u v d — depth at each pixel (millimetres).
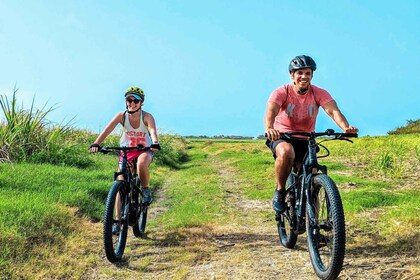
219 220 7016
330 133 4184
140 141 5707
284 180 4562
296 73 4520
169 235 6094
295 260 4715
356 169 11484
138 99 5496
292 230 4863
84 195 7523
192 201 8828
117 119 5598
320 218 4305
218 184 11086
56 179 8711
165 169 15203
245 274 4363
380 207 6613
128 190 5191
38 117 11734
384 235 5148
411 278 3895
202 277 4359
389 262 4328
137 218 5613
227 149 24016
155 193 10492
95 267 4812
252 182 11117
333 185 3852
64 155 11609
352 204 6797
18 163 10359
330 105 4637
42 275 4402
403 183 8977
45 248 5086
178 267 4742
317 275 4070
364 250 4754
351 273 4105
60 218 6051
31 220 5574
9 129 11078
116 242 5559
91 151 5246
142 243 5777
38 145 11367
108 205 4711
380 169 10547
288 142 4590
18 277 4289
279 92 4625
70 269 4617
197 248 5348
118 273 4629
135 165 5758
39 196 6930
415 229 5176
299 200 4473
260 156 17641
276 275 4297
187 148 30656
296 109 4660
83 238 5660
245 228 6461
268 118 4520
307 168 4340
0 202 6145
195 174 13570
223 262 4793
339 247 3641
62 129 12469
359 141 18422
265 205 8305
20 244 4930
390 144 16156
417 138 18406
